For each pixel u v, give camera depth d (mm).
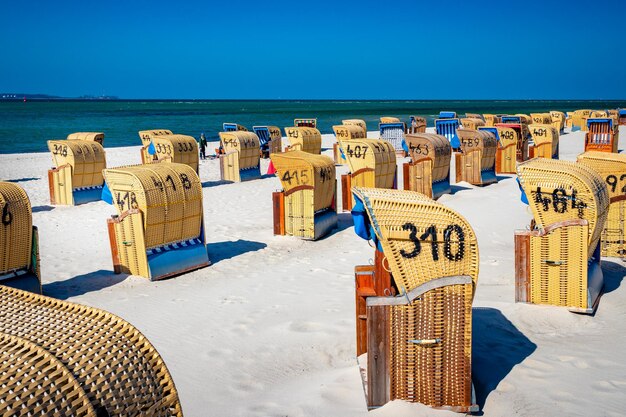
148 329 7910
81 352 3432
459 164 19984
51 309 4125
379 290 6168
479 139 19531
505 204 15812
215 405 5727
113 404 3275
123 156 33219
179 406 3678
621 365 6215
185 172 11070
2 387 2953
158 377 3668
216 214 16438
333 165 13984
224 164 23234
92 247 13125
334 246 12547
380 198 5535
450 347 5312
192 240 11148
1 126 68000
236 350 7133
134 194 10273
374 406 5367
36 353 3336
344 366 6508
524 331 7297
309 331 7609
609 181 10156
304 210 13062
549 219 7988
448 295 5273
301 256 11781
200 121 80812
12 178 25172
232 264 11312
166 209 10445
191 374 6488
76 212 17359
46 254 12523
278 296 9188
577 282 7727
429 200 5910
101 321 3887
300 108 159750
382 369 5348
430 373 5340
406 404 5312
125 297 9375
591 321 7582
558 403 5430
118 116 98688
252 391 6035
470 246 5438
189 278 10469
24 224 9125
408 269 5418
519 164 8281
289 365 6660
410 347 5324
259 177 24094
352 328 7605
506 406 5434
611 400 5453
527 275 8023
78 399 3115
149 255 10312
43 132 58031
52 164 30375
